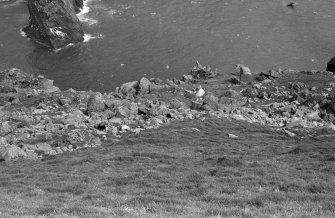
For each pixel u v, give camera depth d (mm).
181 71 103938
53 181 30469
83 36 121000
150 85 62750
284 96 59125
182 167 32438
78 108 53750
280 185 26406
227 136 43125
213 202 23094
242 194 24375
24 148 39344
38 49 116750
